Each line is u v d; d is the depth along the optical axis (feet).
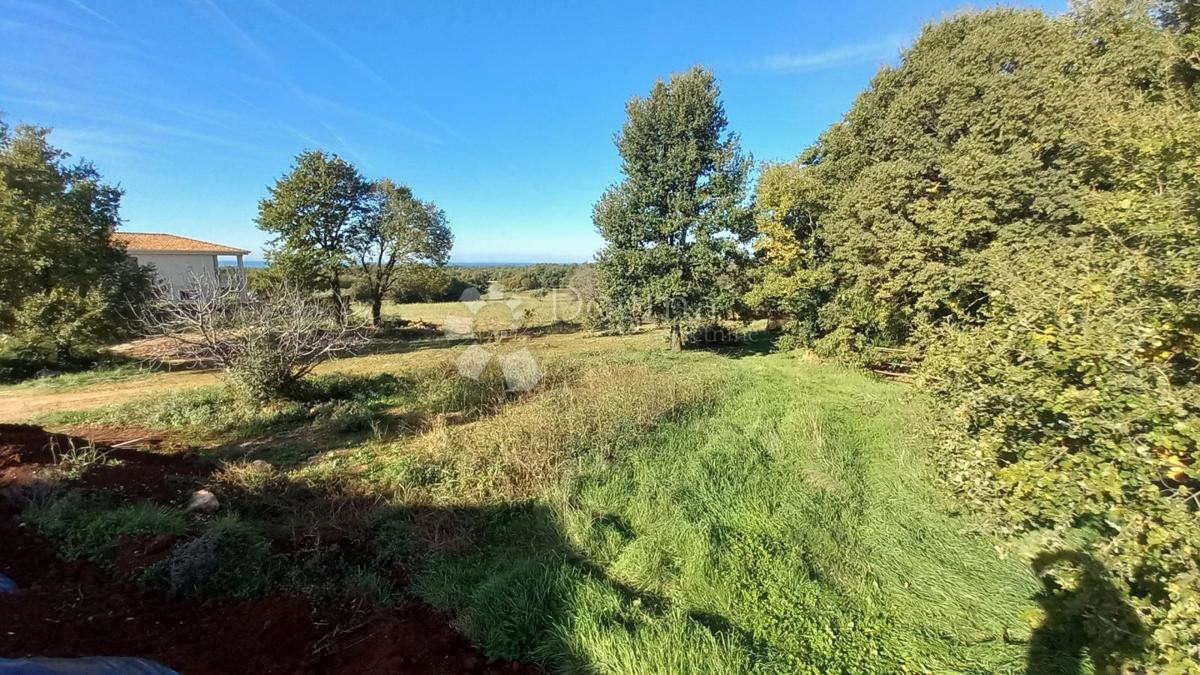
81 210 45.68
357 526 13.97
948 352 15.83
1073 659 9.68
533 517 14.97
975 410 13.33
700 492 16.29
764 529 14.42
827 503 16.11
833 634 10.48
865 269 32.17
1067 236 21.20
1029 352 10.79
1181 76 21.45
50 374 39.86
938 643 10.33
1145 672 8.48
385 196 77.71
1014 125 25.58
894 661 9.83
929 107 31.55
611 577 12.05
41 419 25.84
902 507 16.10
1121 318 8.89
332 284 71.56
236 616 9.96
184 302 29.68
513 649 9.62
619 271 49.03
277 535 13.15
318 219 69.46
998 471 11.92
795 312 45.21
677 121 46.60
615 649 9.33
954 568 12.88
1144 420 8.50
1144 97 21.16
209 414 26.12
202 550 10.82
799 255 43.75
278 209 67.36
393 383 33.91
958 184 26.07
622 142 49.47
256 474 17.08
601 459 18.33
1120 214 11.50
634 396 26.05
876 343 37.01
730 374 36.86
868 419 25.17
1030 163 23.50
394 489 16.49
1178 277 8.32
